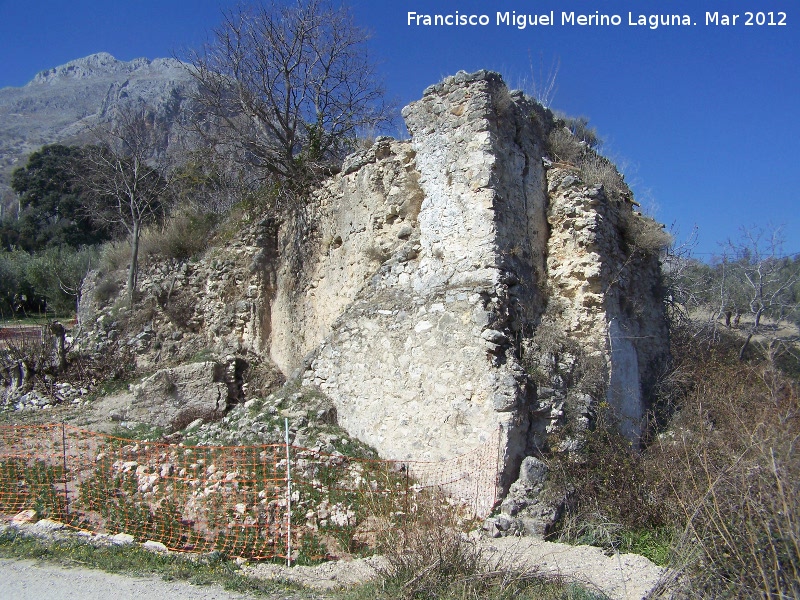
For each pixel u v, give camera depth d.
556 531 7.41
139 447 9.24
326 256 12.14
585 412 8.48
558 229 9.84
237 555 6.45
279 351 12.52
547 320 9.18
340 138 16.47
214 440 9.53
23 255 31.08
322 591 5.66
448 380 8.35
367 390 9.36
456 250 9.12
